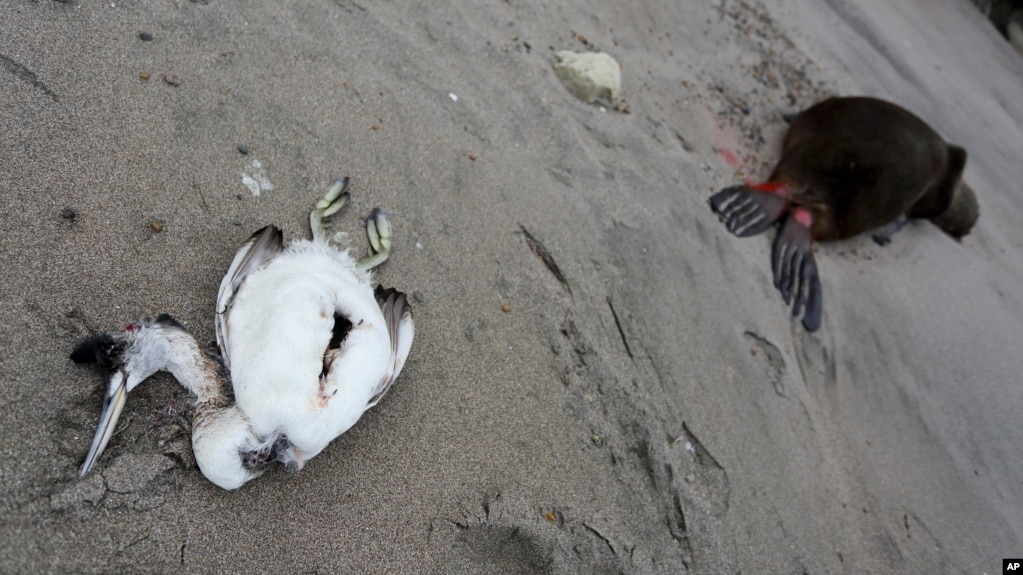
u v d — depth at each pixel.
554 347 0.83
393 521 0.64
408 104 0.92
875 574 0.93
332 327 0.61
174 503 0.57
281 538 0.60
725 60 1.67
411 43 1.01
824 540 0.92
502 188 0.92
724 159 1.41
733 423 0.93
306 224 0.77
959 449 1.21
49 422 0.56
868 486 1.04
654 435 0.83
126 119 0.72
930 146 1.48
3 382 0.56
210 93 0.78
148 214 0.69
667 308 0.97
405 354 0.68
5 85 0.68
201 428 0.57
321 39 0.91
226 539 0.58
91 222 0.66
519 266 0.87
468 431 0.72
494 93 1.04
